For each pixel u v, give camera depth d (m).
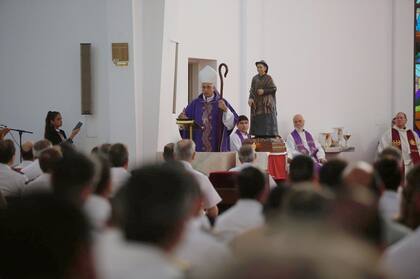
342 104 18.72
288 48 17.98
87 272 2.53
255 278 1.80
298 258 1.83
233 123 14.45
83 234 2.51
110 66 14.16
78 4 14.49
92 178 4.91
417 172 4.96
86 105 14.30
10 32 14.84
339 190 3.43
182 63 15.86
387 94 19.05
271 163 14.17
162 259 2.81
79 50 14.50
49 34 14.66
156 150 14.29
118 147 7.68
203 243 4.09
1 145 8.69
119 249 2.88
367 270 1.84
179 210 2.89
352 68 18.83
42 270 2.38
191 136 13.88
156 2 14.31
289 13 18.00
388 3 19.00
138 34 14.20
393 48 19.02
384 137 18.36
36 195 2.54
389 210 5.76
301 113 18.19
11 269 2.37
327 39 18.56
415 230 4.89
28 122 14.80
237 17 17.16
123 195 3.00
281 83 17.88
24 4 14.75
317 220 2.19
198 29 16.25
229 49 17.00
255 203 5.38
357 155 18.83
